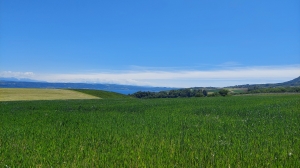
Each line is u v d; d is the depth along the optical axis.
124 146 8.89
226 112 22.30
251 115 19.73
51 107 31.11
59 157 7.50
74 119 18.20
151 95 118.88
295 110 22.14
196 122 15.96
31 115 21.27
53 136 11.06
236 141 9.55
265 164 6.70
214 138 10.34
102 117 19.39
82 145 9.20
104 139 10.23
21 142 9.80
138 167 6.61
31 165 6.87
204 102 37.56
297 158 7.17
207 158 7.25
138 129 12.81
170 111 24.28
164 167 6.50
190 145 8.89
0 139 10.42
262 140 9.49
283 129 12.31
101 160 7.12
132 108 28.62
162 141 9.48
